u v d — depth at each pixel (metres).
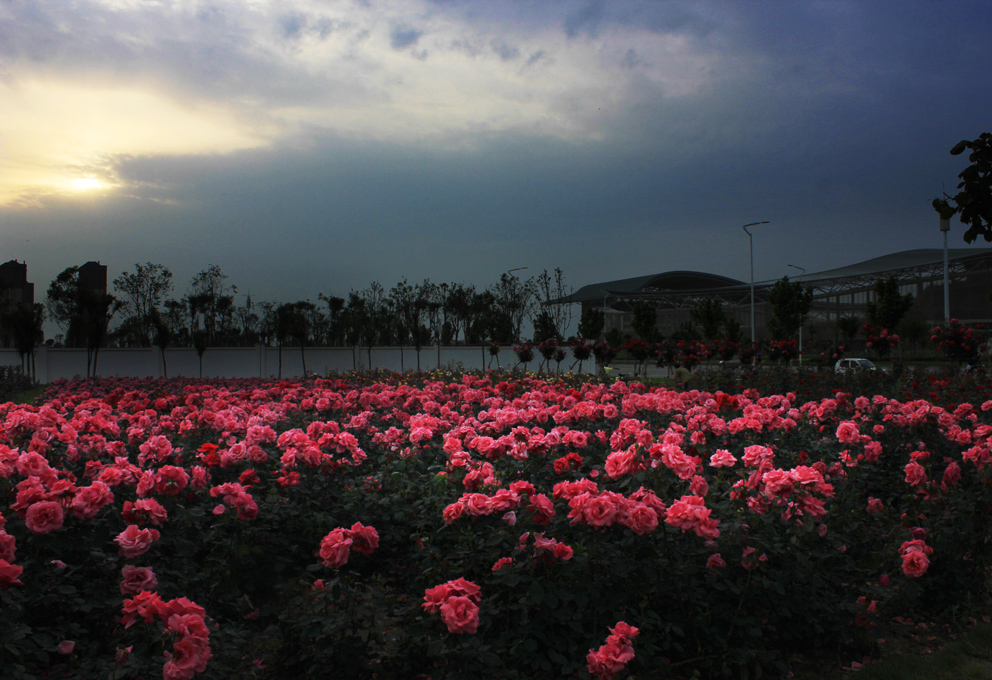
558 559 3.29
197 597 3.78
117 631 3.48
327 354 34.06
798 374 15.30
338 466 5.00
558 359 24.86
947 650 3.88
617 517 3.38
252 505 3.96
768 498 3.85
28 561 3.23
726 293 85.88
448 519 3.71
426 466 5.59
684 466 4.00
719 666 3.60
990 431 4.97
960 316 67.38
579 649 3.33
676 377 18.31
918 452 5.03
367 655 3.48
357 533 3.38
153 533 3.39
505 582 3.26
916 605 4.45
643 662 3.29
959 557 4.49
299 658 3.46
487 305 52.53
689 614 3.66
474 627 2.80
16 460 3.76
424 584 3.96
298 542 4.58
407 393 8.60
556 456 5.41
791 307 41.47
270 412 6.92
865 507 5.24
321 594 3.36
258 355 33.34
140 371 32.50
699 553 3.65
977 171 3.59
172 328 46.12
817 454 6.08
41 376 32.12
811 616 3.85
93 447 5.05
